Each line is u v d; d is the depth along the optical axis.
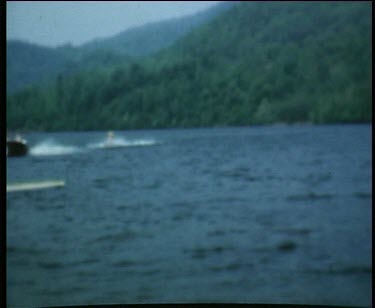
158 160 116.94
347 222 53.34
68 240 44.09
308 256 38.19
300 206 65.56
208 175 94.50
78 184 81.44
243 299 29.06
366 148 140.00
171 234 47.25
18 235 46.44
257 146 150.88
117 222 53.28
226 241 43.97
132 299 28.58
